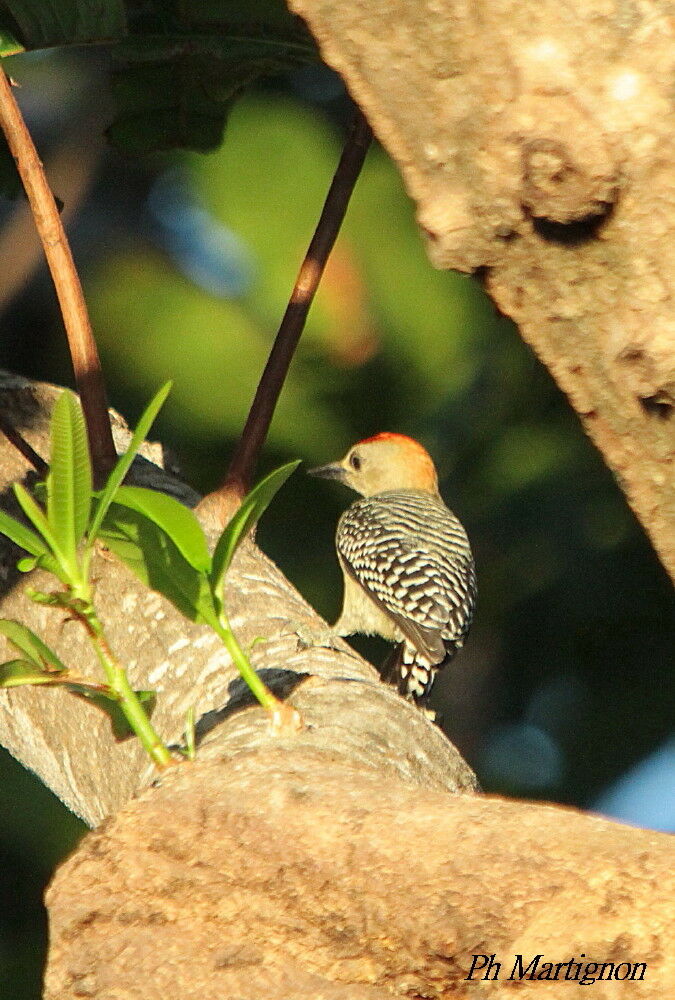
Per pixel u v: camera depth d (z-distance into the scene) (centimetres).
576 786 1385
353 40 362
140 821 490
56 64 1802
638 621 1345
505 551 1371
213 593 529
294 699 619
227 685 668
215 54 896
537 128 337
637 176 333
